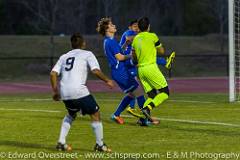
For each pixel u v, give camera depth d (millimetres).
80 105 20875
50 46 100688
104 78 20859
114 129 27031
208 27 136625
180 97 46500
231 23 40500
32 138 24516
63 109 36812
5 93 56000
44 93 55219
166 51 105188
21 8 124125
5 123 29344
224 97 46312
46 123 29344
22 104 41094
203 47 110000
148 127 27719
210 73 90562
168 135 25141
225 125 28312
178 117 31766
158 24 130375
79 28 116062
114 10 119250
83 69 21000
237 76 51969
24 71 88750
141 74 27875
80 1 115875
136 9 127125
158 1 133250
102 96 49031
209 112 34281
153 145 22578
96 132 21125
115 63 29062
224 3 122000
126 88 29031
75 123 29188
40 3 111312
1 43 100875
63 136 21391
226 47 112125
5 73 87438
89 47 100875
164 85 27797
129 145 22609
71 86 20797
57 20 114125
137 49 27766
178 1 134750
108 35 29406
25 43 101688
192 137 24562
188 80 74938
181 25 134750
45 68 89750
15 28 124250
